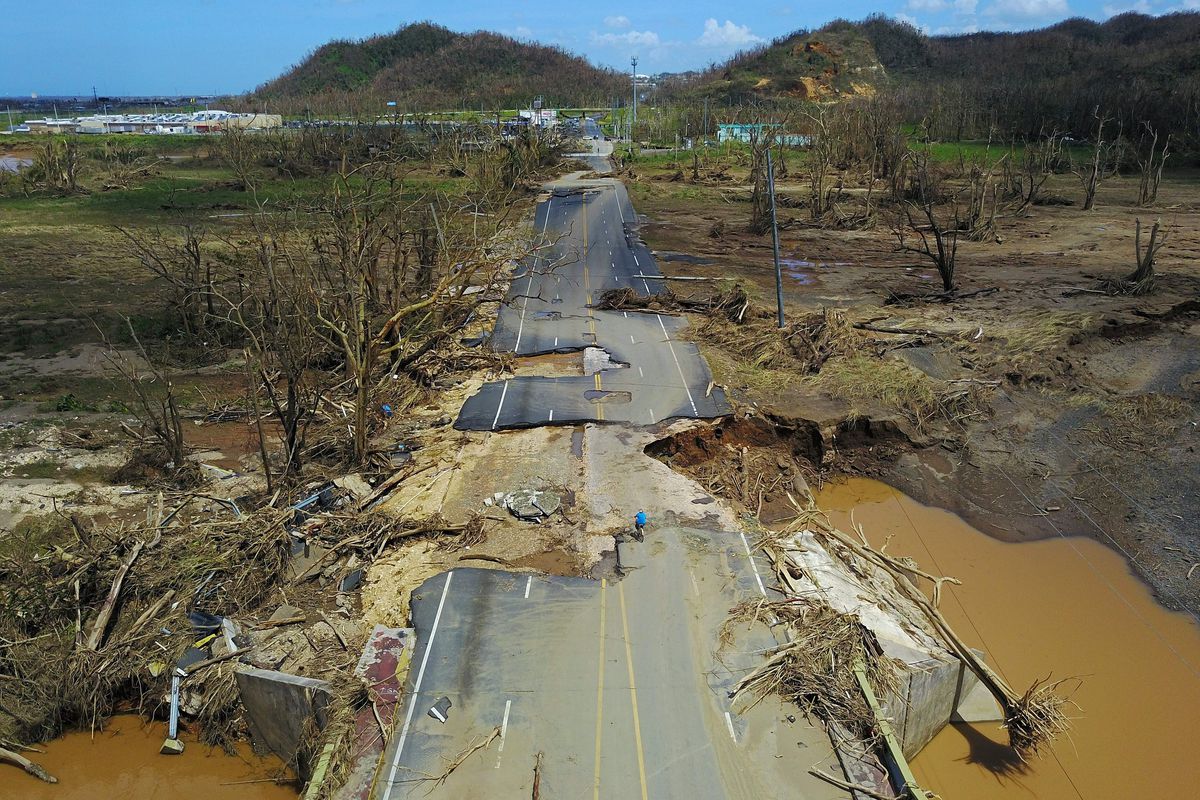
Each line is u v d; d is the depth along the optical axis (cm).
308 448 1900
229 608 1365
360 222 2709
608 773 1056
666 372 2327
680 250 3947
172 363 2462
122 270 3525
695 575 1432
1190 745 1256
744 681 1190
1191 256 3672
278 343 1814
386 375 2222
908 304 2973
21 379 2338
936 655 1280
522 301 3016
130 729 1251
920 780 1197
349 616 1352
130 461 1847
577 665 1227
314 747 1112
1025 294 3062
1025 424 2166
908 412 2147
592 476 1772
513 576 1424
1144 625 1514
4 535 1577
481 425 2008
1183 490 1889
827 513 1855
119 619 1356
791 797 1030
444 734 1109
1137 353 2556
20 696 1252
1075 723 1289
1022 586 1620
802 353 2397
